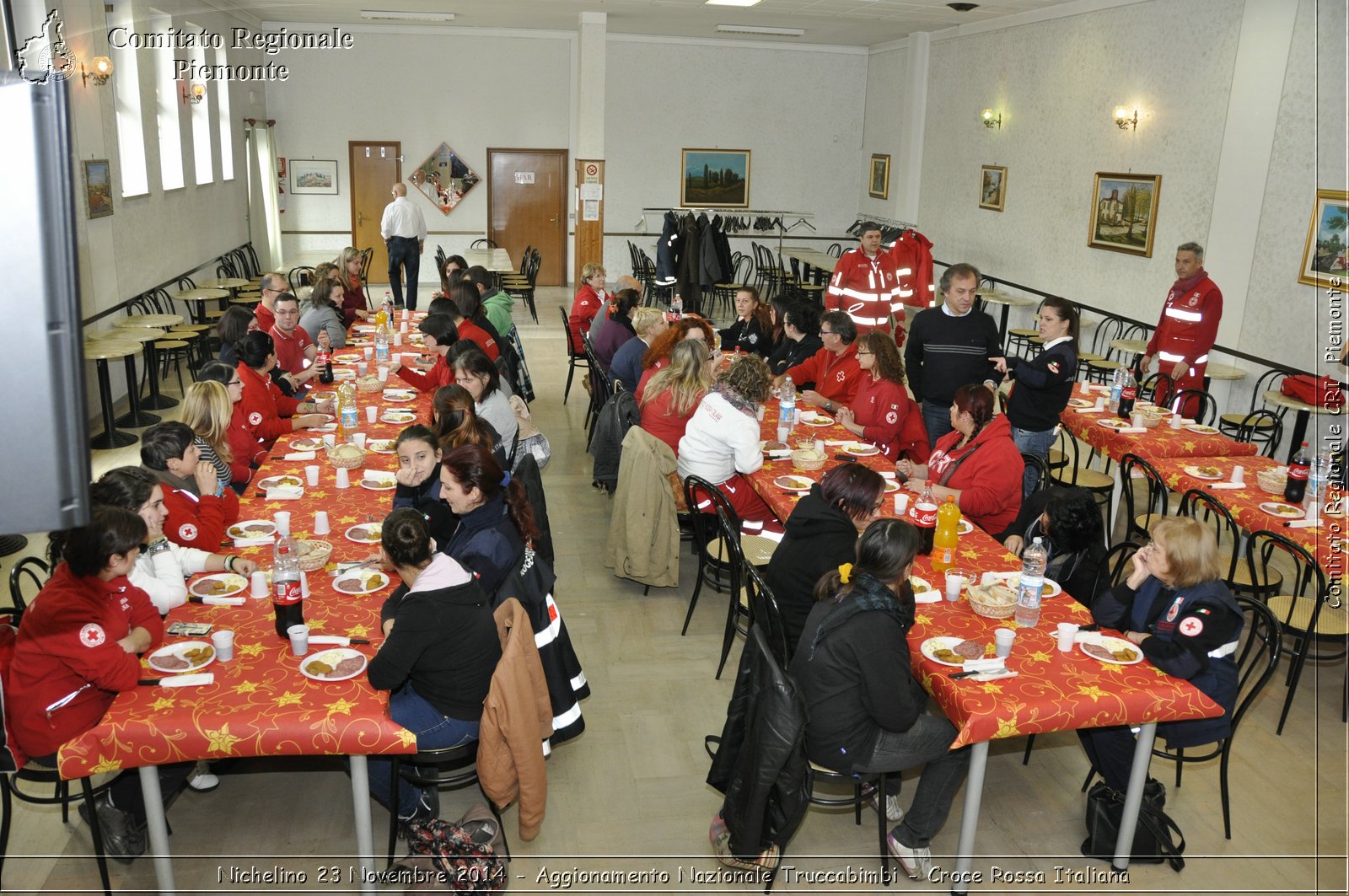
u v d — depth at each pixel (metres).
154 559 2.99
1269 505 4.41
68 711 2.58
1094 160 9.56
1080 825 3.29
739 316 7.61
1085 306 9.77
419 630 2.64
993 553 3.68
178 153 10.03
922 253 8.08
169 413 7.95
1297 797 3.45
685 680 4.11
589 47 12.38
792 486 4.31
